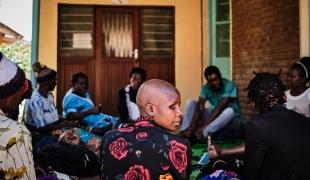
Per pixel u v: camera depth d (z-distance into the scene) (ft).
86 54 28.45
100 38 28.53
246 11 24.84
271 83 8.73
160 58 28.91
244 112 25.07
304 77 15.25
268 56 22.29
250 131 8.37
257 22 23.48
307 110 15.16
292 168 8.01
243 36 25.36
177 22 28.78
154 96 6.94
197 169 14.06
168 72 28.99
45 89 14.58
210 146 10.50
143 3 28.53
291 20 19.86
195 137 21.16
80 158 9.29
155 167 6.48
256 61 23.71
